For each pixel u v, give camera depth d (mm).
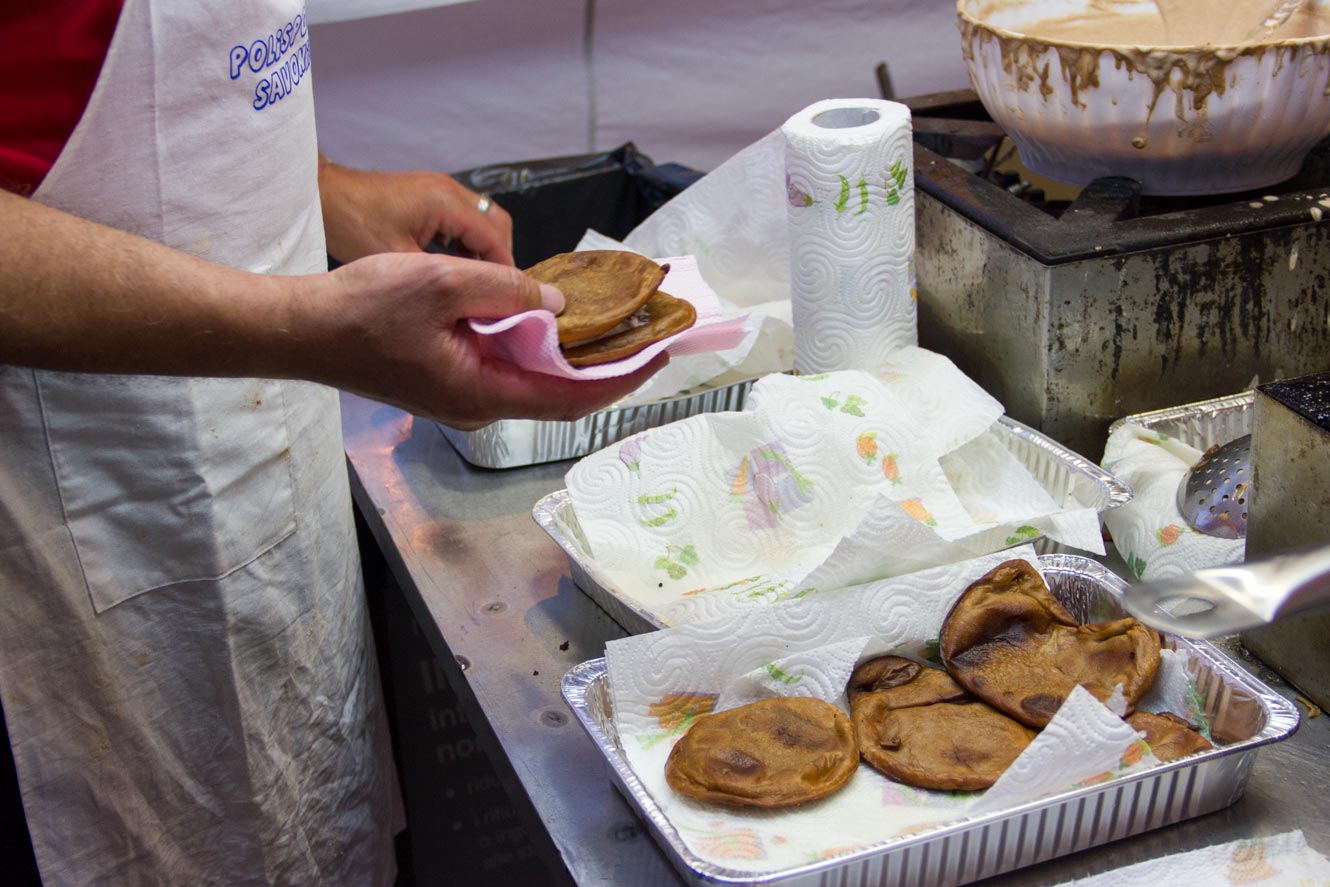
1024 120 1053
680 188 1437
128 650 896
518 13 1600
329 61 1585
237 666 932
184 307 706
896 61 1754
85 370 717
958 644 771
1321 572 611
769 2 1671
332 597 1021
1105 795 653
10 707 856
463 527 1034
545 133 1715
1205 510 883
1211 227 959
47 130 777
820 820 678
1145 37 1224
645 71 1702
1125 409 1019
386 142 1670
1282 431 756
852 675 780
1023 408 1034
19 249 668
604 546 900
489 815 1438
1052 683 749
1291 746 744
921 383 999
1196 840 678
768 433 922
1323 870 634
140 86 768
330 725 1042
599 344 814
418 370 770
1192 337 999
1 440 807
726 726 729
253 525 910
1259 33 1102
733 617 757
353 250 1092
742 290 1265
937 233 1117
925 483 930
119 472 842
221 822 987
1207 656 724
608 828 707
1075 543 839
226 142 823
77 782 904
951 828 625
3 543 824
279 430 914
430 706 1384
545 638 886
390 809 1184
